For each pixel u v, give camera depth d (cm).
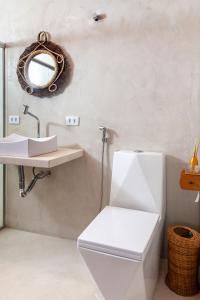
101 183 208
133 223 148
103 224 145
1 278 169
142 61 187
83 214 217
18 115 228
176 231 177
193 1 172
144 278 129
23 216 237
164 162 180
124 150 197
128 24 188
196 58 175
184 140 183
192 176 160
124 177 179
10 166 235
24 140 168
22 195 203
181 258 158
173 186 188
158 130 188
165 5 178
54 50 208
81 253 129
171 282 165
